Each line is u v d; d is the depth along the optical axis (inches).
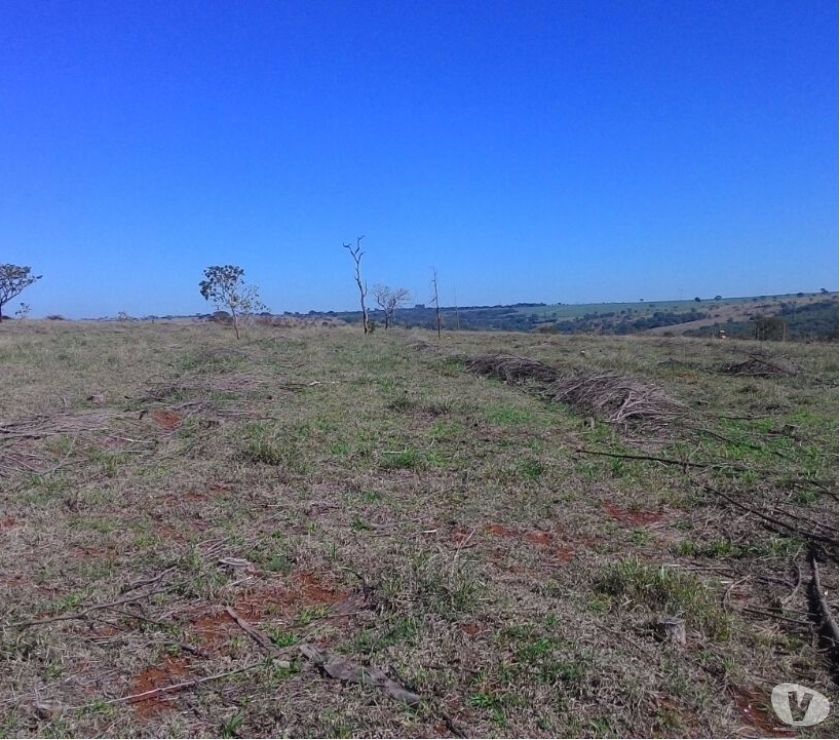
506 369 488.4
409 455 263.7
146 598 154.5
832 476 242.1
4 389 397.7
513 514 208.4
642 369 510.6
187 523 201.5
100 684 123.7
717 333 1015.0
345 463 260.1
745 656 133.5
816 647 137.9
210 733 111.0
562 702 118.3
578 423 331.9
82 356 567.5
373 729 112.3
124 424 319.6
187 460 265.3
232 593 156.1
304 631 140.6
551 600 152.9
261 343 732.0
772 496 224.4
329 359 583.5
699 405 378.3
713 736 111.2
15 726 111.9
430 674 124.6
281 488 230.5
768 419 339.0
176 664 130.6
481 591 155.3
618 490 231.1
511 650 132.5
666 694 121.2
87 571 167.5
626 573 159.6
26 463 259.1
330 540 185.9
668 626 139.2
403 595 152.5
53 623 142.7
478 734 111.3
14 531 192.5
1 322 1162.6
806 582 165.3
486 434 309.0
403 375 494.0
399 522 201.6
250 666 128.1
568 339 840.9
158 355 596.7
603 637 137.8
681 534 196.1
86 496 220.4
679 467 258.7
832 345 694.5
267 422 325.4
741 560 178.9
